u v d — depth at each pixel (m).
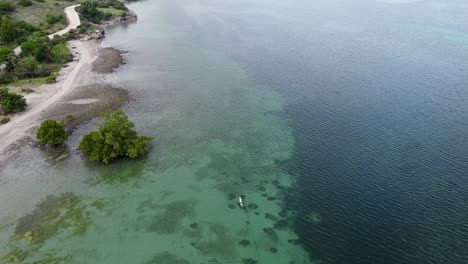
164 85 99.38
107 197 60.69
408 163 66.94
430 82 97.31
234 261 49.50
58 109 85.88
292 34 138.25
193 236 53.41
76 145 73.50
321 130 78.06
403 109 84.62
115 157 68.94
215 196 61.19
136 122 81.56
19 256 49.88
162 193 61.72
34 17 142.62
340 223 55.06
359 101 88.69
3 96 83.00
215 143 74.94
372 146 72.00
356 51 119.94
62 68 108.75
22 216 56.59
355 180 63.53
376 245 51.22
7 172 65.81
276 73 105.50
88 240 52.50
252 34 139.62
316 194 60.97
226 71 107.75
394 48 121.88
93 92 94.75
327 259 49.53
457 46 122.81
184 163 69.06
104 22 156.25
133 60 116.88
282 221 55.94
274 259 49.72
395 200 58.75
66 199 60.12
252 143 74.94
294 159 69.69
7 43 120.00
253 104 89.50
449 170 64.81
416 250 50.12
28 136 75.69
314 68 107.81
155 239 52.84
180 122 82.06
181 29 148.38
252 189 62.75
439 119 80.38
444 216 55.34
